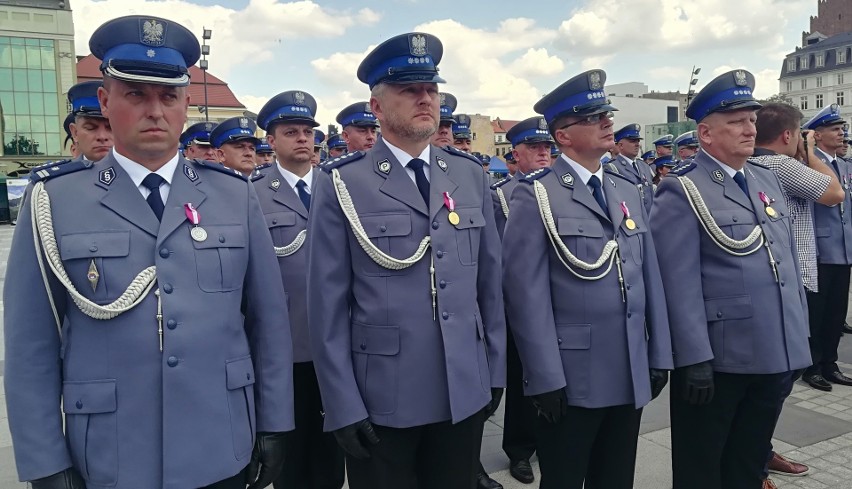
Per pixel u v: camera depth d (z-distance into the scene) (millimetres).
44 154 36281
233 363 1938
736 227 2846
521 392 3600
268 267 2113
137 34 1827
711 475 2924
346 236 2332
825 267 4875
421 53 2293
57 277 1760
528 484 3547
